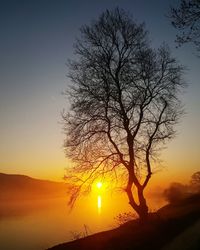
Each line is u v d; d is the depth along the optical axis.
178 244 16.86
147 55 22.05
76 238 23.53
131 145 21.78
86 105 21.83
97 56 22.06
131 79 21.86
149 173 21.86
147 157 22.03
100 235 21.45
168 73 22.12
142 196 21.64
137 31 22.16
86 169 22.16
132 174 21.69
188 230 19.83
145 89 21.95
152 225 20.91
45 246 50.38
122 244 18.58
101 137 21.94
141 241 18.52
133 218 24.20
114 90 21.80
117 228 22.62
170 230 20.25
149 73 21.97
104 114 21.86
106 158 22.00
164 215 26.28
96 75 22.00
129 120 21.83
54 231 64.94
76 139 22.05
